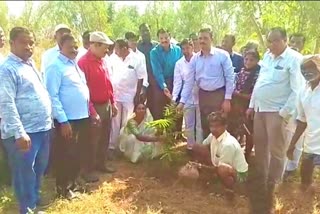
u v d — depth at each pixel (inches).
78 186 242.5
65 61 227.6
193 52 301.9
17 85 189.3
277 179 243.0
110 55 306.5
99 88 254.8
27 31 191.6
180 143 304.8
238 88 280.5
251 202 161.3
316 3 382.9
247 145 283.1
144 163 289.6
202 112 278.8
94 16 721.0
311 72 212.4
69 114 227.8
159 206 225.5
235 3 606.2
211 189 245.4
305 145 226.1
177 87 304.5
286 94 232.7
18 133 184.9
